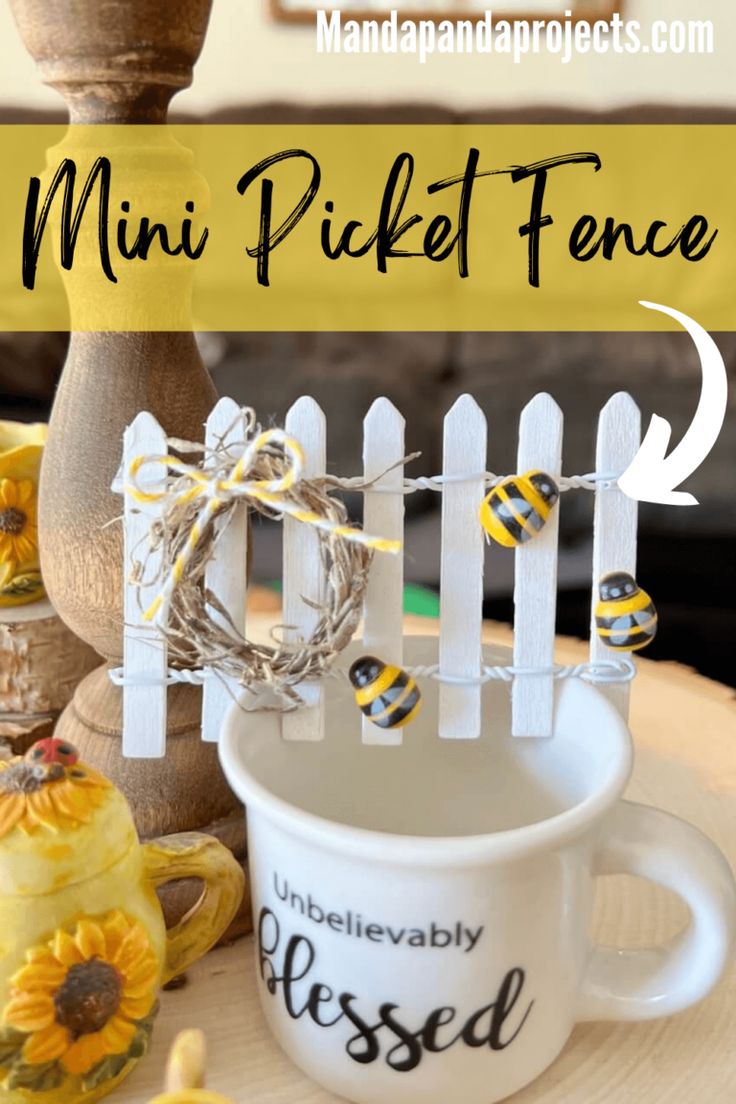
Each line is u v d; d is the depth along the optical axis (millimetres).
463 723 350
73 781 306
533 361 1502
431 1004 302
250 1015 346
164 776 365
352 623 330
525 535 332
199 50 349
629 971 329
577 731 343
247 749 330
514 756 361
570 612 1019
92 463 353
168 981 343
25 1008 294
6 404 1434
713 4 1766
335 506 323
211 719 353
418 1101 313
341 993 306
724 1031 345
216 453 327
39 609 426
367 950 300
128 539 344
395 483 338
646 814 319
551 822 292
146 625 345
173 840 330
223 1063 330
